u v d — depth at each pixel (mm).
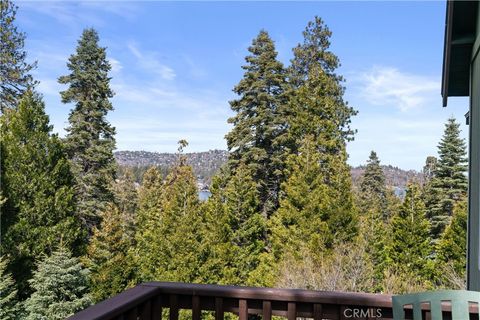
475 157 3510
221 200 16031
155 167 23125
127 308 1652
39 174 13641
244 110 19922
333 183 14898
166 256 14680
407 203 15258
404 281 12055
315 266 11758
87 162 18031
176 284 2051
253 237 15852
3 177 12883
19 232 12844
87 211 17078
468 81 4125
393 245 15148
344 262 11383
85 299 11680
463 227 14375
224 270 14109
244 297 1945
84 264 13812
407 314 1783
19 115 13922
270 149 19500
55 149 14211
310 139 15570
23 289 12805
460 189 19797
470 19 3627
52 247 13336
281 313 1927
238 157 19594
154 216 18734
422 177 22234
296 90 19016
